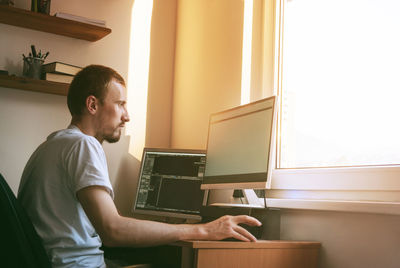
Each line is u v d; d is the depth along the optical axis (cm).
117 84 164
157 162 240
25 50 245
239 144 188
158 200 232
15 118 240
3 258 117
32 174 144
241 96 229
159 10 291
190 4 283
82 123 159
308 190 195
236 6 241
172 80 293
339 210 171
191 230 141
